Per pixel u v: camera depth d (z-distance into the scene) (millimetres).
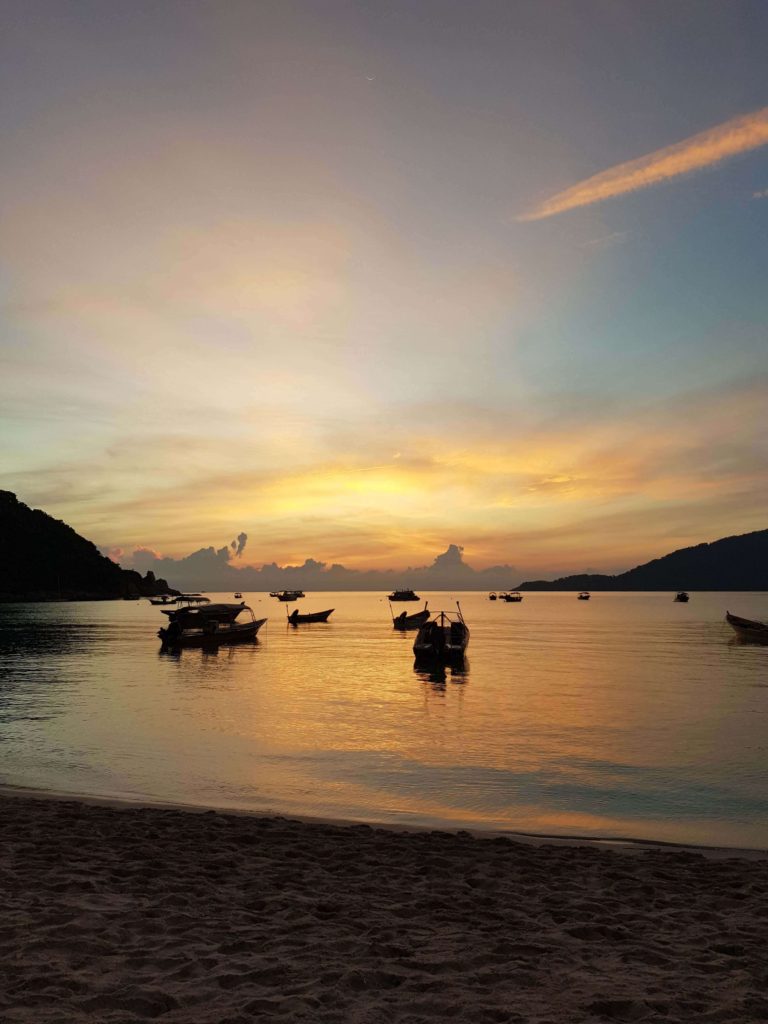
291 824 11984
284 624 107938
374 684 36219
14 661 49312
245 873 8891
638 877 9172
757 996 5340
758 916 7551
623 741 21750
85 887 8008
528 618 132000
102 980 5410
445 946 6402
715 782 16812
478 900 7961
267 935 6574
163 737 22047
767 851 11414
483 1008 5055
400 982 5570
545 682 37188
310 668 44156
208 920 6969
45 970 5582
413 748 20516
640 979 5699
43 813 12297
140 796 15109
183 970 5664
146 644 65938
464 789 16125
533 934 6812
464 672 42031
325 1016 4875
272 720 25297
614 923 7266
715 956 6277
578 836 12453
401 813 14109
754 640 67688
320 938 6531
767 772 17812
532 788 16266
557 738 22188
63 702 29750
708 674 40906
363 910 7477
